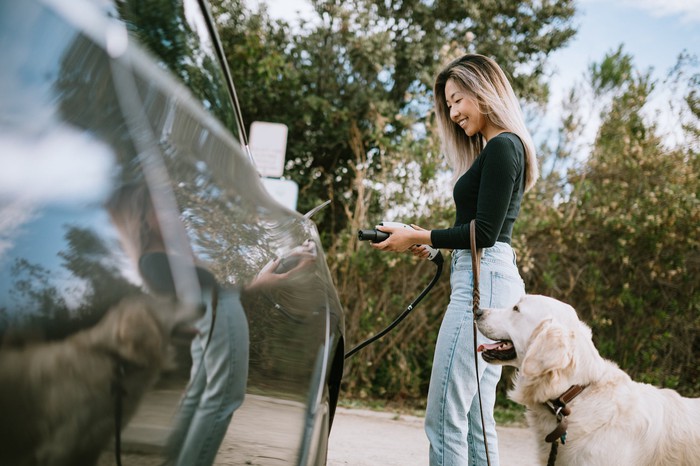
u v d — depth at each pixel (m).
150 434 0.93
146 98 1.19
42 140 0.89
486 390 2.87
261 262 1.35
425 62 11.62
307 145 11.27
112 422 0.86
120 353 0.89
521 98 11.14
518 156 2.62
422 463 4.32
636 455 2.61
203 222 1.17
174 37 1.51
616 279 6.94
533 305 2.79
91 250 0.89
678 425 2.71
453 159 3.19
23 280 0.78
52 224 0.85
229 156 1.53
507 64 11.74
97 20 1.13
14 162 0.84
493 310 2.63
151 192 1.05
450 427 2.62
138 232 0.98
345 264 6.61
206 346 1.08
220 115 1.66
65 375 0.80
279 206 1.77
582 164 7.29
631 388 2.75
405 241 2.68
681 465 2.67
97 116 1.01
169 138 1.21
